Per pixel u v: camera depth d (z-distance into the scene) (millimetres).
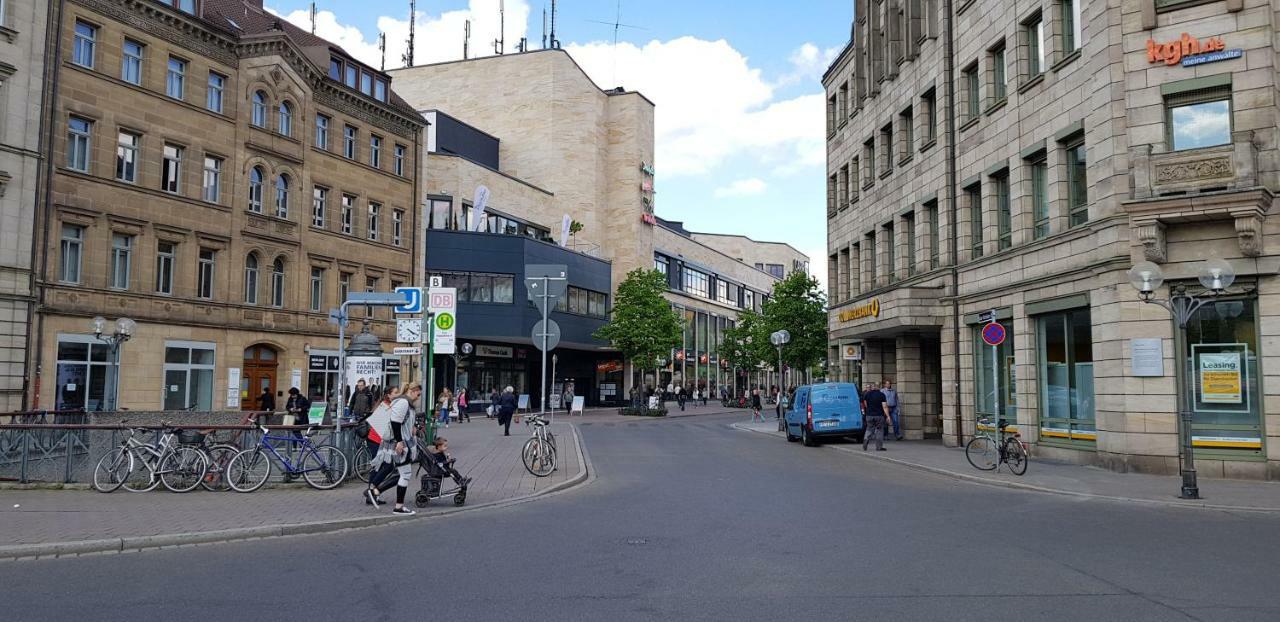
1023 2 20688
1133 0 16828
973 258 23656
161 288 31625
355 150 41531
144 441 14156
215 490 14086
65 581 7969
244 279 34812
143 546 9664
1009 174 21469
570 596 7273
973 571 8156
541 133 64125
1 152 26281
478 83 66250
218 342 33375
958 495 14070
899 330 26984
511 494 14148
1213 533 10352
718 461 20562
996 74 22562
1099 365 17469
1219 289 13656
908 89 27766
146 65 31031
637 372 67938
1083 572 8102
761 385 93375
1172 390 16203
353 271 41062
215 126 33531
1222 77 15914
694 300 80250
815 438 25625
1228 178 15453
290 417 21250
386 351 42562
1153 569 8242
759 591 7398
